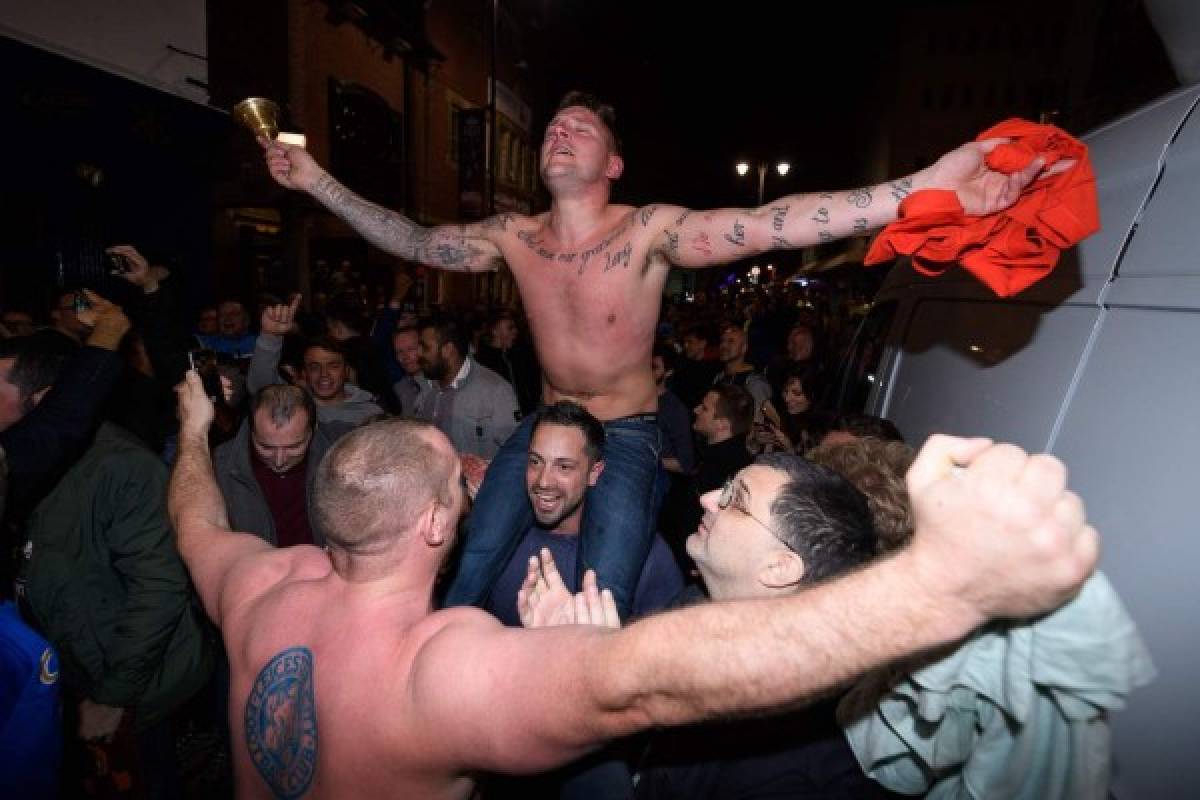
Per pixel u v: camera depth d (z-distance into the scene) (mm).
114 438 2568
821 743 1450
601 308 2477
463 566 2465
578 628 1172
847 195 1830
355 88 15609
